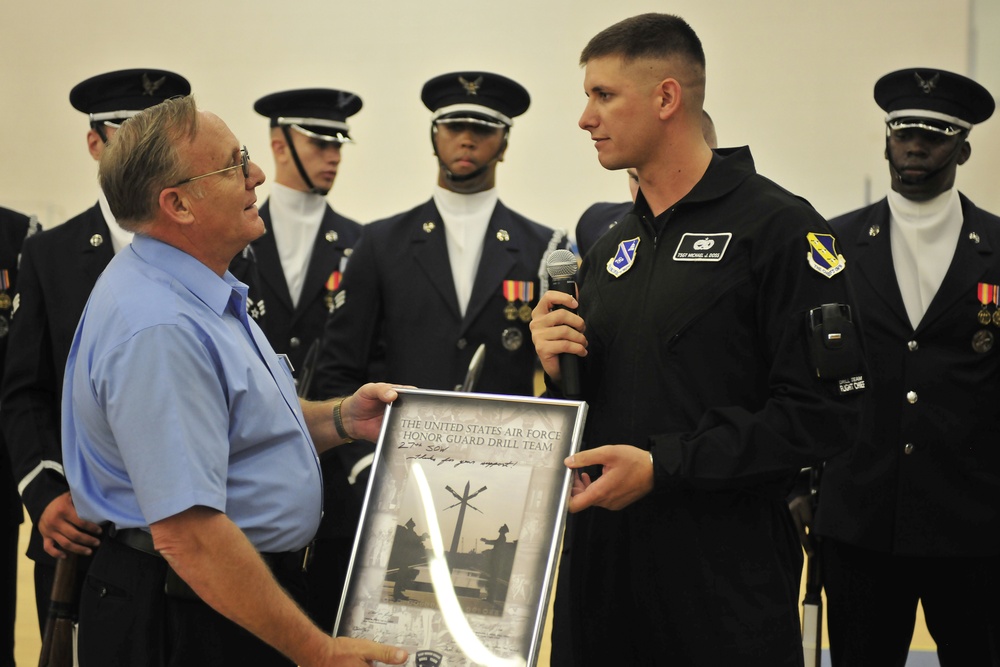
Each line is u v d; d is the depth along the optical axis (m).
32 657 3.47
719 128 7.68
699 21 7.68
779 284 1.86
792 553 2.01
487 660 1.65
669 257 1.96
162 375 1.60
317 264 3.63
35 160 8.58
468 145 3.11
